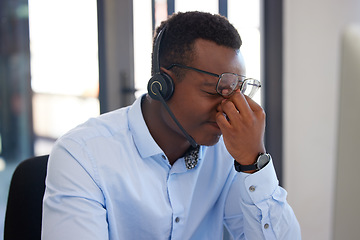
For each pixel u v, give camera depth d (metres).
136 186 1.10
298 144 2.67
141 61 2.28
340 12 2.63
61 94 2.22
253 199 1.11
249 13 2.54
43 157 1.22
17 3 2.14
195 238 1.25
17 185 1.17
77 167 1.03
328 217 2.73
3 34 2.15
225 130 1.03
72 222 0.96
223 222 1.33
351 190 0.66
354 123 0.65
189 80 1.01
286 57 2.59
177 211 1.13
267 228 1.12
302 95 2.64
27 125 2.23
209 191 1.24
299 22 2.58
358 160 0.65
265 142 2.64
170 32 1.06
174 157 1.15
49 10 2.16
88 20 2.15
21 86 2.20
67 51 2.18
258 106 1.06
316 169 2.72
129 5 2.21
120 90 2.22
